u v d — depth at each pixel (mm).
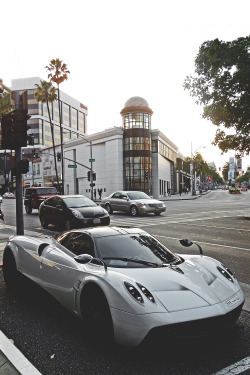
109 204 21141
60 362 3115
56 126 109312
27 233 12352
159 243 4578
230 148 17812
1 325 4062
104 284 3342
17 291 5387
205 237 11172
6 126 8742
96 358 3182
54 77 40750
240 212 21438
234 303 3402
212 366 3016
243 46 13914
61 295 4117
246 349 3342
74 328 3945
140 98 51312
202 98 15469
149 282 3404
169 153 67000
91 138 57500
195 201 40656
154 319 2934
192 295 3297
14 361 3123
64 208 12844
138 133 50438
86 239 4367
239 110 15031
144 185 50438
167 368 2988
